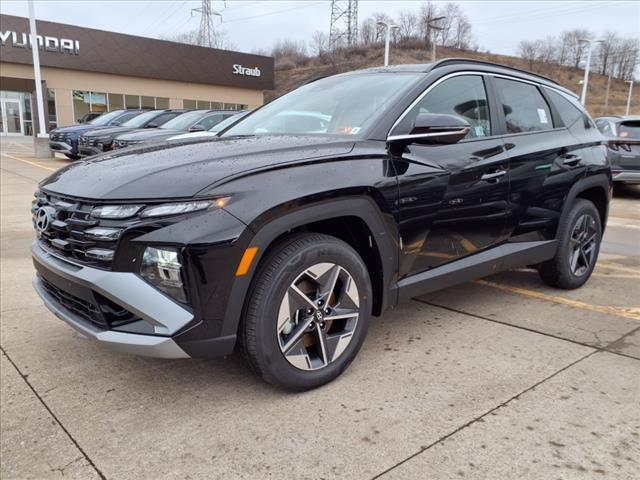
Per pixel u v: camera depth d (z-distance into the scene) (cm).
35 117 3034
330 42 7550
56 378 288
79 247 244
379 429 238
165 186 230
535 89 407
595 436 233
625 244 638
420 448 225
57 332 350
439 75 331
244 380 283
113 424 245
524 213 370
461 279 334
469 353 315
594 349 322
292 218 243
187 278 224
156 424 244
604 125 1016
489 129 353
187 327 226
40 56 2961
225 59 3662
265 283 242
